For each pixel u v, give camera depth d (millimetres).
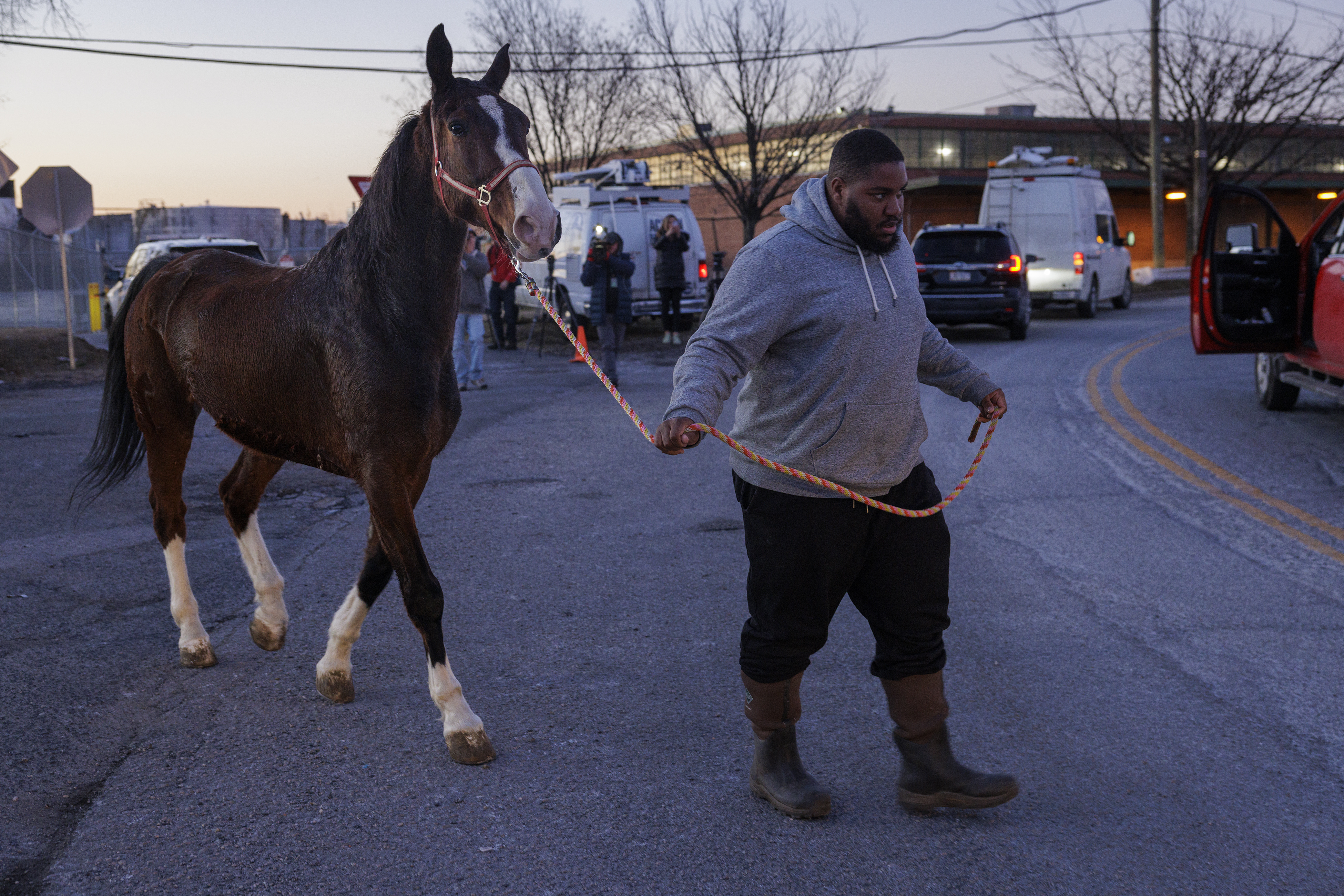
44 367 16906
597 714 4078
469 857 3088
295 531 6789
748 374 3207
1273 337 10320
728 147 30547
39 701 4125
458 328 13664
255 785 3514
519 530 6797
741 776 3590
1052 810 3379
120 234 39781
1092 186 24859
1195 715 4070
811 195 3061
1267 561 6082
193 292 4441
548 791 3486
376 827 3252
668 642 4836
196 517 7039
